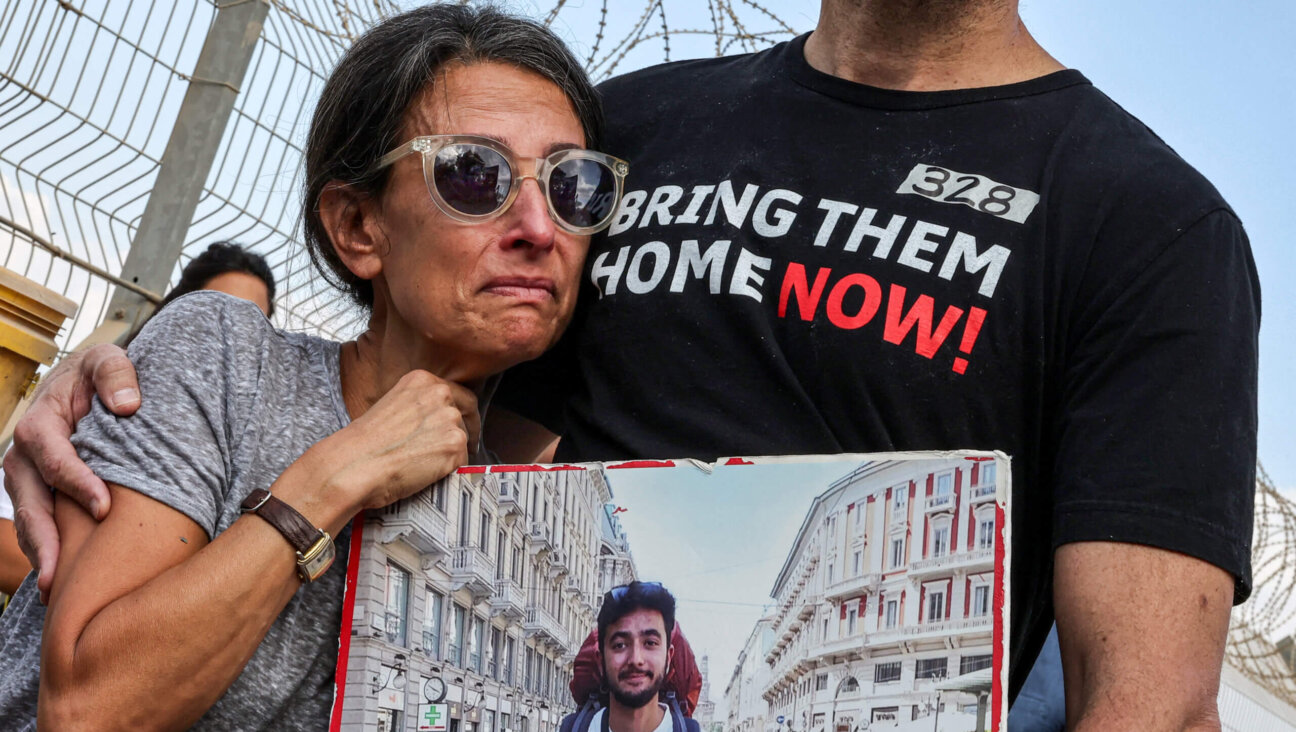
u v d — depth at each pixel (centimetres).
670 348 150
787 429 141
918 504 117
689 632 123
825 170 149
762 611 121
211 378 143
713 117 165
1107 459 121
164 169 359
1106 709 111
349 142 151
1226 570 116
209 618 124
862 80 157
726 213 152
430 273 143
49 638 127
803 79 159
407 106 148
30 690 142
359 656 131
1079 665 118
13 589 307
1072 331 133
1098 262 132
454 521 132
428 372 142
